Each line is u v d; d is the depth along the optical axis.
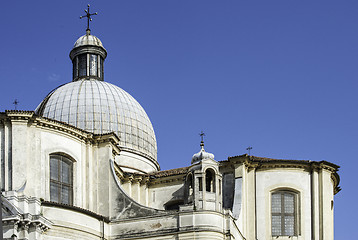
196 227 41.84
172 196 51.66
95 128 57.47
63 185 44.00
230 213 43.47
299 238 48.28
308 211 49.06
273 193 49.44
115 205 44.88
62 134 44.34
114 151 47.81
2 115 41.44
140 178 52.38
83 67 63.75
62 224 40.38
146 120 61.53
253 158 51.56
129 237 43.34
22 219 37.19
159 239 42.50
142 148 59.19
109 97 59.69
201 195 42.84
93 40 64.62
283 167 49.62
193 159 44.62
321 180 49.50
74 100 58.81
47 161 42.81
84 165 45.59
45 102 60.25
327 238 48.25
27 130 41.94
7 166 40.94
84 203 44.84
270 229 48.22
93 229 42.72
